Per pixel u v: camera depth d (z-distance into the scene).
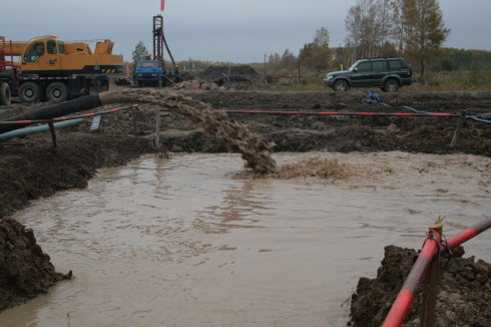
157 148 12.75
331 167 9.95
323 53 46.53
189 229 6.42
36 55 23.80
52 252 5.65
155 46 36.84
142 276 4.93
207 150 12.95
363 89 25.88
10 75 23.66
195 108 9.35
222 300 4.36
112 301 4.38
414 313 3.46
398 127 14.55
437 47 31.73
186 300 4.37
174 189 8.75
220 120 9.44
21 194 7.93
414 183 8.91
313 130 13.92
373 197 7.98
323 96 20.84
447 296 3.51
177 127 14.70
